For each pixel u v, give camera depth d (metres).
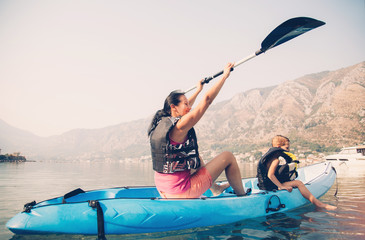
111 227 2.30
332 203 4.03
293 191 3.63
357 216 3.14
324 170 5.08
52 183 8.16
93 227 2.29
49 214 2.26
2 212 3.52
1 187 6.76
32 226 2.20
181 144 2.41
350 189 5.81
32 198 4.92
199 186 2.60
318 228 2.63
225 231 2.54
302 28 3.12
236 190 3.03
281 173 3.79
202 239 2.29
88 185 7.77
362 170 15.17
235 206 2.88
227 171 2.96
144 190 3.42
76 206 2.34
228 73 2.28
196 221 2.58
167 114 2.54
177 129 2.29
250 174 13.84
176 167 2.44
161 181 2.54
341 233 2.46
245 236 2.38
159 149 2.43
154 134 2.47
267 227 2.68
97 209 2.32
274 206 3.26
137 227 2.37
